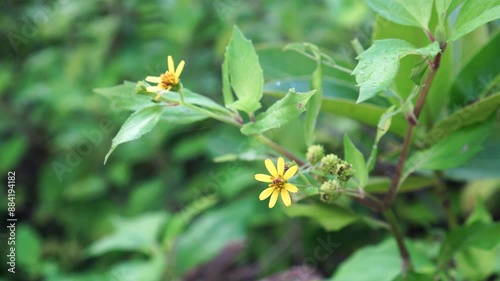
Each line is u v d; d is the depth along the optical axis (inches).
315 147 18.3
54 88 50.1
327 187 17.5
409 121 18.7
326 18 45.3
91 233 48.3
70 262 46.9
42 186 50.3
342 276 24.1
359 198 19.7
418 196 33.9
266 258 39.1
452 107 22.4
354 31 41.4
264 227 41.0
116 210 48.6
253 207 38.6
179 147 44.5
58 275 40.0
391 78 15.3
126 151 47.9
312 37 43.5
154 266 33.2
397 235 20.4
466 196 33.1
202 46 48.3
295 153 19.9
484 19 16.2
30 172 54.1
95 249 35.3
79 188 48.2
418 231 36.6
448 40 16.9
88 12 53.1
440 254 21.3
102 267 46.1
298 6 46.5
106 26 49.0
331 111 21.9
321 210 20.7
